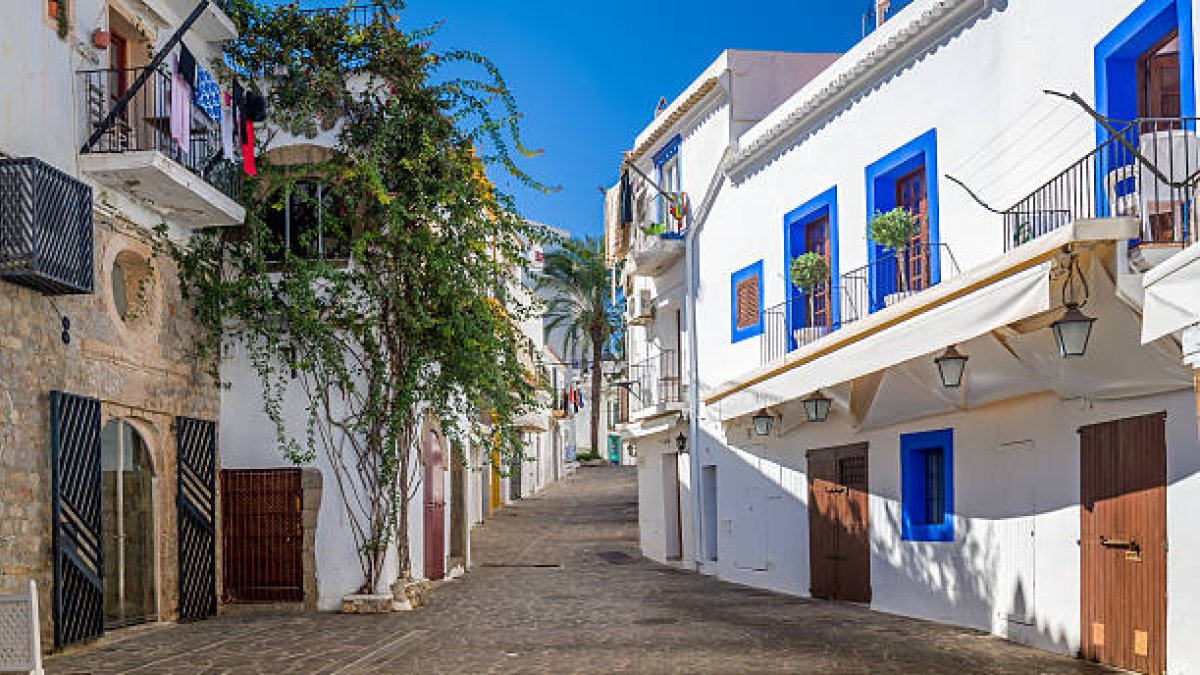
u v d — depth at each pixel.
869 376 14.09
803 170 16.97
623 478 50.06
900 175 14.35
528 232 17.23
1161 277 7.15
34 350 11.13
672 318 24.38
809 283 16.14
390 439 15.67
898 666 9.77
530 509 38.06
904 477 13.98
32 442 11.02
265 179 15.69
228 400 15.81
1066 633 10.30
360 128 16.06
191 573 14.45
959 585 12.65
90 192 11.48
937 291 10.14
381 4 16.41
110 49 13.48
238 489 15.66
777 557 17.98
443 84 16.33
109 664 10.59
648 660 10.31
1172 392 8.65
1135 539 9.14
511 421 17.50
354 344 16.02
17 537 10.72
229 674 9.98
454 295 16.12
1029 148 11.31
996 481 11.80
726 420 17.59
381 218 15.88
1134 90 9.91
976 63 12.39
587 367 57.12
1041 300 8.49
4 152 10.82
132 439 13.58
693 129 22.42
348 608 15.20
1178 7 8.88
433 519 19.39
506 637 12.18
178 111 13.27
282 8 16.25
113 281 13.30
